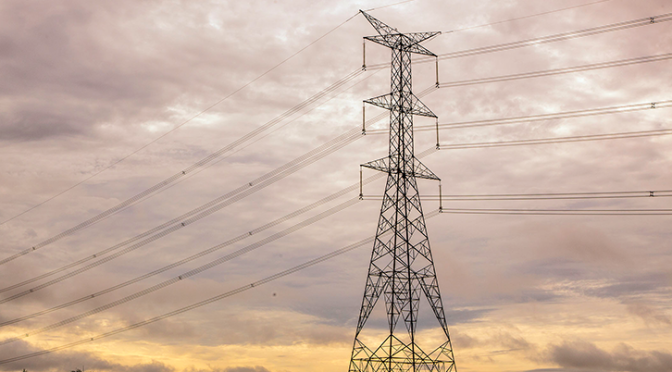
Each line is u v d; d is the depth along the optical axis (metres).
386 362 54.19
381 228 58.38
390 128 61.00
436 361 54.50
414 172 59.91
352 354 55.47
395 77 62.22
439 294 56.66
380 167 59.66
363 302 56.81
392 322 55.19
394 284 56.31
